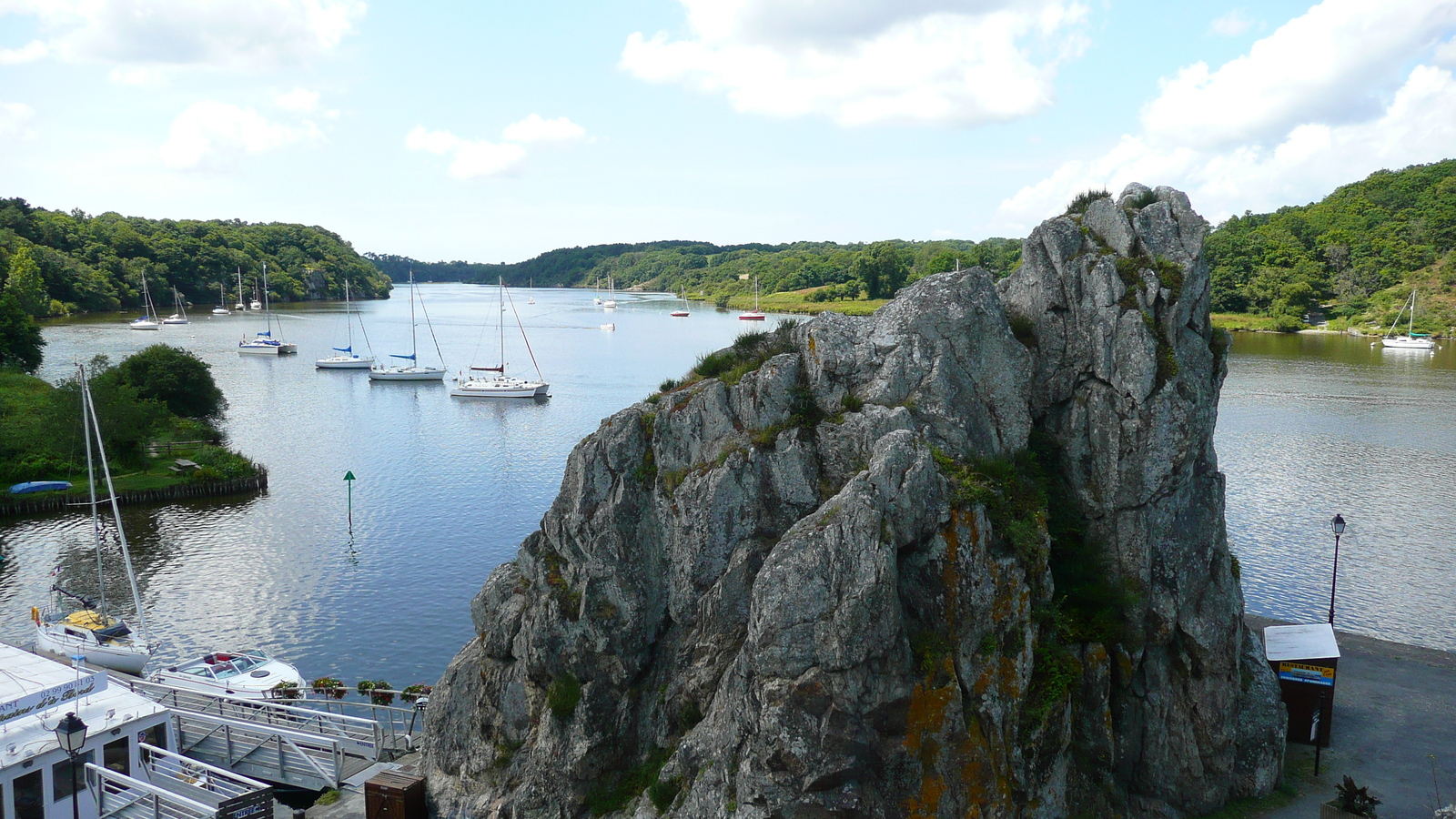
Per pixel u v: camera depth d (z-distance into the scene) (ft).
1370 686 119.96
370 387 530.68
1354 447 343.46
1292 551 231.91
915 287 94.73
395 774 107.14
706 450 94.99
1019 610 77.51
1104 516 89.86
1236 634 90.12
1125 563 88.89
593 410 461.37
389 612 202.80
